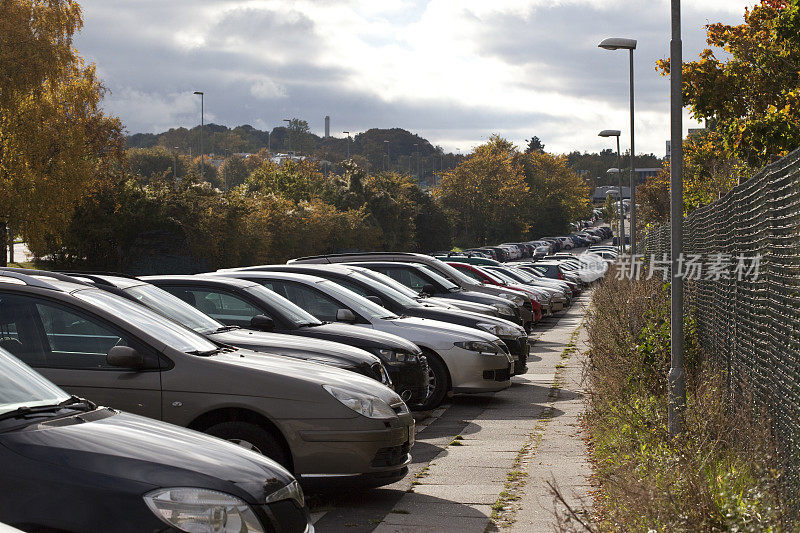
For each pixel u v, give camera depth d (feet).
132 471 13.24
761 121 62.23
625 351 35.40
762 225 25.03
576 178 459.73
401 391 33.83
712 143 82.64
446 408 40.88
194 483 13.50
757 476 18.13
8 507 12.55
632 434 25.02
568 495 23.91
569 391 45.57
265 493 14.21
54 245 156.87
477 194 376.27
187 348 22.00
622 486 18.20
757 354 25.32
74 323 21.43
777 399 22.17
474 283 64.08
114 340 21.38
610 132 139.03
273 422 21.45
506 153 387.75
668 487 16.98
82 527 12.57
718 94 72.43
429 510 22.74
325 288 38.65
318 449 21.54
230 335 27.22
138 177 167.32
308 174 298.56
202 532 13.12
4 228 142.92
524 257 288.51
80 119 145.38
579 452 30.01
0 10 133.39
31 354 21.22
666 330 36.65
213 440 15.64
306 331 32.19
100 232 155.94
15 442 13.17
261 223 179.83
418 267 57.82
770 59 71.31
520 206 389.80
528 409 40.29
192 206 162.09
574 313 104.12
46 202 136.77
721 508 16.02
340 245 228.22
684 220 54.70
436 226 312.50
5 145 136.87
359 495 24.34
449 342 40.04
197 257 164.76
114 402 20.99
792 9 63.46
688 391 29.12
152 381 21.09
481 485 25.44
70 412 14.79
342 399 21.91
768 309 23.62
